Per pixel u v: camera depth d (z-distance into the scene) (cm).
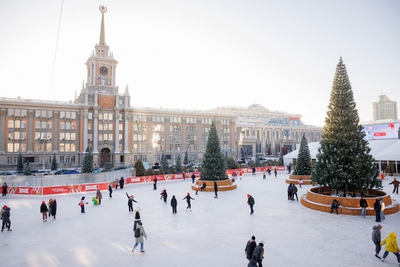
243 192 3278
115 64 9319
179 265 1227
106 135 8594
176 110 9856
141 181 4438
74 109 8250
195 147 10081
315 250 1384
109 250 1427
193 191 3425
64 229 1814
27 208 2531
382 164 5103
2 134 7369
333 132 2492
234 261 1263
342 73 2580
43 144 7794
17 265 1259
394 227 1742
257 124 15100
